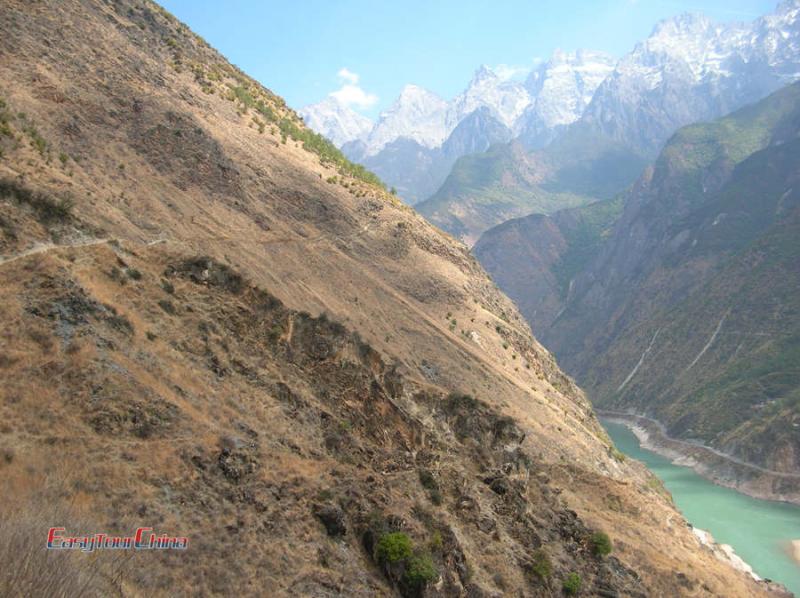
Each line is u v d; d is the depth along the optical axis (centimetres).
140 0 10538
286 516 2694
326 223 8619
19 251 3272
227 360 3547
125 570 2017
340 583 2575
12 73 5953
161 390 2930
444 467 3981
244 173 8038
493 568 3391
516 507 4066
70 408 2566
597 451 8075
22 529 1822
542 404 8331
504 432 4872
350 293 7512
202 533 2378
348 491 3027
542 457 6838
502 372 8300
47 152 4925
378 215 9731
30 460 2245
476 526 3631
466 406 4953
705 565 5975
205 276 4025
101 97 6738
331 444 3462
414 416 4372
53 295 3022
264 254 6850
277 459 2970
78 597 1739
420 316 8156
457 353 7838
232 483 2683
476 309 9512
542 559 3694
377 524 2934
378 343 6812
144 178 6269
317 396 3862
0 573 1645
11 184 3622
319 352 4156
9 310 2822
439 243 10456
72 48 7056
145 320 3375
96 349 2864
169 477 2508
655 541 5762
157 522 2303
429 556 2930
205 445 2739
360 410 4009
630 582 4188
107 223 4253
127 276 3600
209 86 9644
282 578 2438
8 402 2448
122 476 2388
